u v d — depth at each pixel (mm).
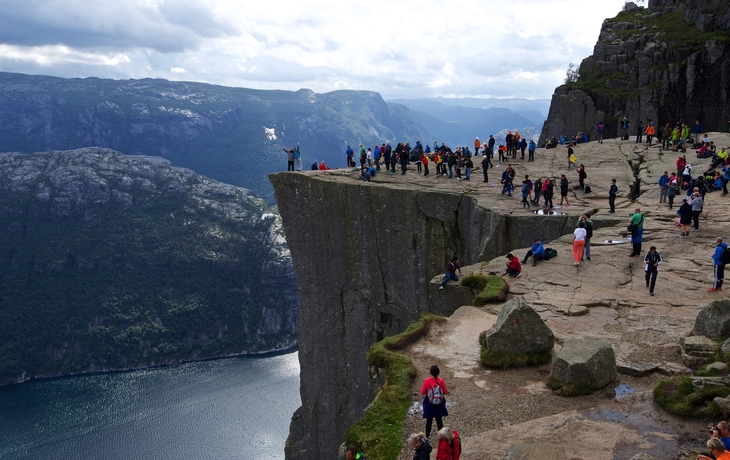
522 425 19297
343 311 62062
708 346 22406
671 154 71375
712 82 95625
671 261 36500
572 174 64812
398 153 69312
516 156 76625
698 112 96812
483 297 30719
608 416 19547
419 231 56625
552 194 51031
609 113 103000
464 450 18141
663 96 98375
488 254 49562
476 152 79688
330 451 64188
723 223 43781
